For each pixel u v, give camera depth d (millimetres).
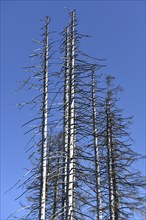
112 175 22016
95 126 21688
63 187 17984
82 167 15789
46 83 16562
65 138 16938
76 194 16156
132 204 21531
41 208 15039
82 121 16438
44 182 15383
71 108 16453
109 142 22672
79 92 16812
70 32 17922
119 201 21578
